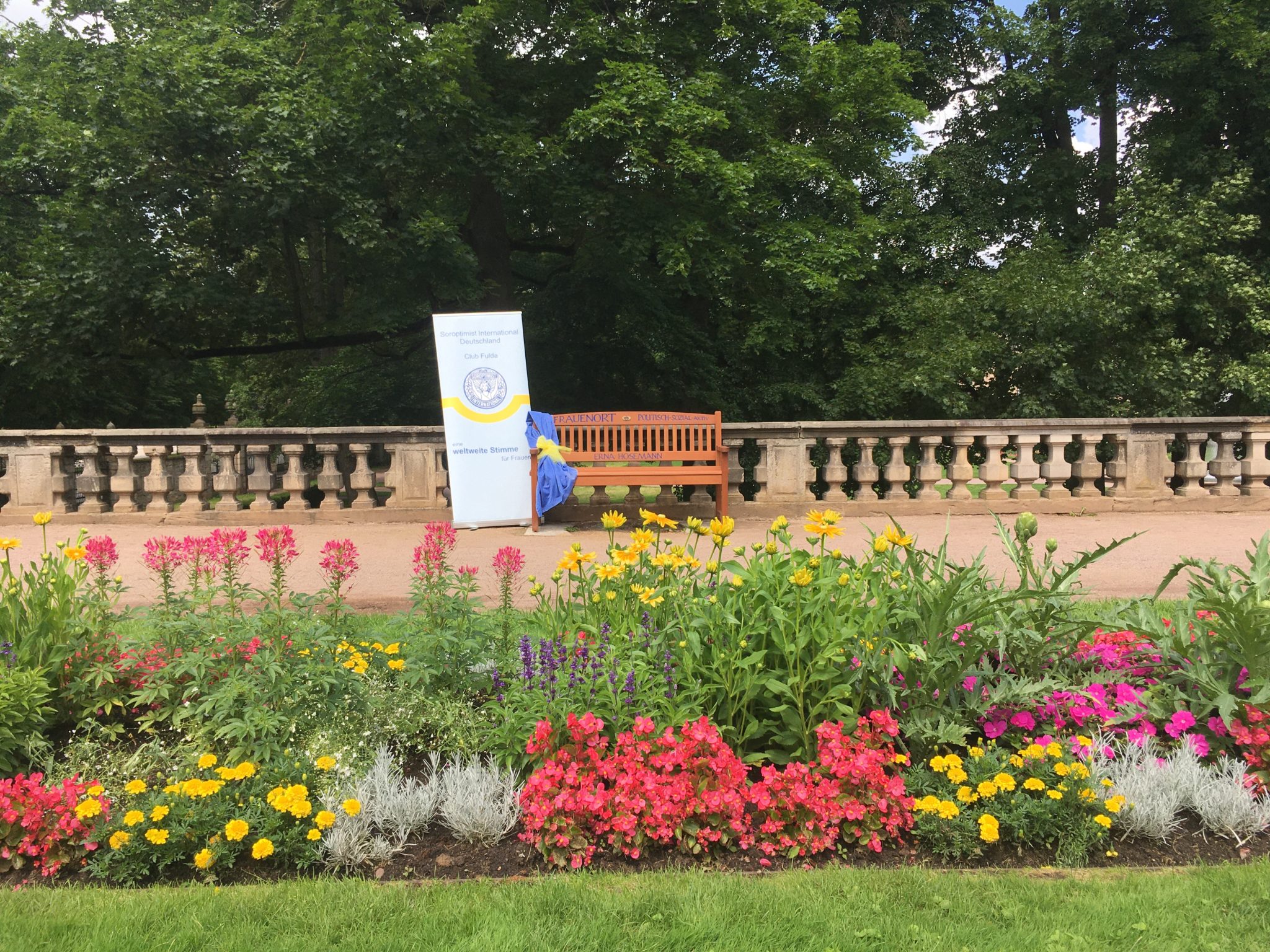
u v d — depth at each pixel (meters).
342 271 17.36
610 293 19.33
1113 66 21.92
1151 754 3.41
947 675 3.43
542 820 2.85
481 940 2.37
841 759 3.04
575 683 3.37
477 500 9.85
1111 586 6.47
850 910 2.54
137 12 16.45
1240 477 11.02
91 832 2.82
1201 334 17.78
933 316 17.22
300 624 4.25
